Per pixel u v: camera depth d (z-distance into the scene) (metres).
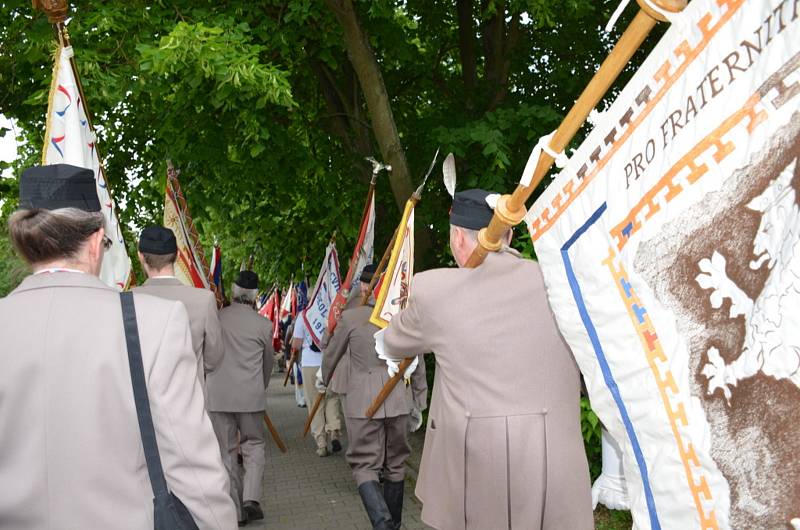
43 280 1.58
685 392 1.22
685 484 1.23
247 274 5.56
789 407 1.01
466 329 2.10
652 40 8.09
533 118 7.56
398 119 10.72
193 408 1.53
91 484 1.42
